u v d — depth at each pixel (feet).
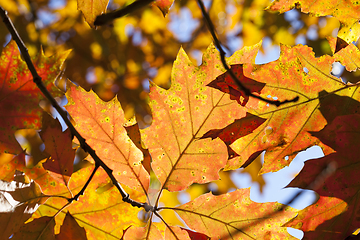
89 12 2.33
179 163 2.25
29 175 2.25
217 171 2.24
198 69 2.23
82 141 2.21
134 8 2.15
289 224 2.24
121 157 2.25
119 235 2.32
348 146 2.25
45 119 2.25
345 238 2.22
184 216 2.28
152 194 2.33
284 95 2.34
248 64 2.26
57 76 2.28
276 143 2.34
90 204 2.31
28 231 2.23
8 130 2.24
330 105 2.35
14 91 2.25
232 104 2.24
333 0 2.29
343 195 2.23
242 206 2.28
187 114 2.24
